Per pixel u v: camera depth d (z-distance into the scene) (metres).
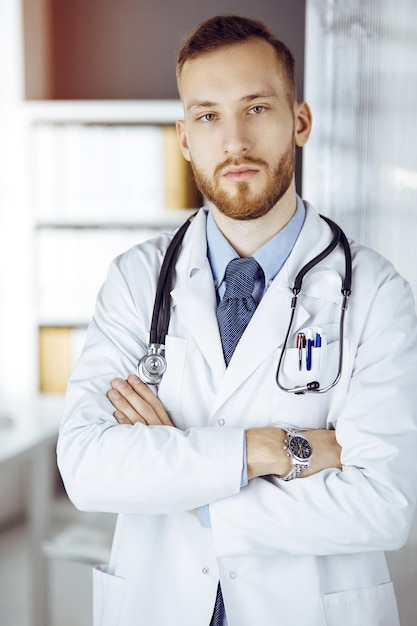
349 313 1.24
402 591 1.76
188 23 3.44
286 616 1.16
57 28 3.49
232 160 1.17
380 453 1.13
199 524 1.20
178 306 1.27
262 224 1.25
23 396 3.29
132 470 1.15
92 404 1.23
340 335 1.21
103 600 1.26
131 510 1.17
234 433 1.16
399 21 1.73
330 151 1.76
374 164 1.76
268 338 1.22
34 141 3.18
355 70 1.74
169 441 1.16
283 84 1.20
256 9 3.35
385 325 1.22
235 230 1.26
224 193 1.19
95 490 1.17
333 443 1.18
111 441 1.17
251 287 1.27
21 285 3.24
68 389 1.28
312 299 1.26
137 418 1.22
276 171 1.19
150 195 3.17
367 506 1.11
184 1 3.43
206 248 1.32
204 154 1.20
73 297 3.24
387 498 1.12
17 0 3.39
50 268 3.23
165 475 1.14
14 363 3.28
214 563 1.19
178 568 1.20
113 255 3.21
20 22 3.44
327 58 1.75
